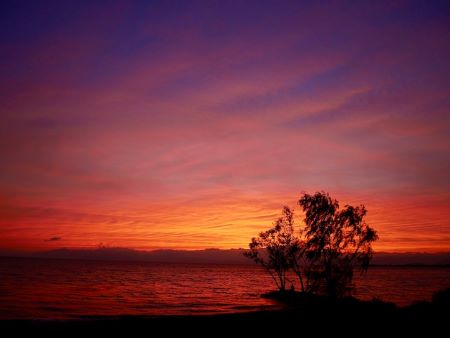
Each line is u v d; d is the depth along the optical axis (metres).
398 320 35.47
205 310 57.62
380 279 181.25
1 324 34.09
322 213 57.53
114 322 36.03
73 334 30.45
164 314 51.97
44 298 72.00
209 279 174.75
